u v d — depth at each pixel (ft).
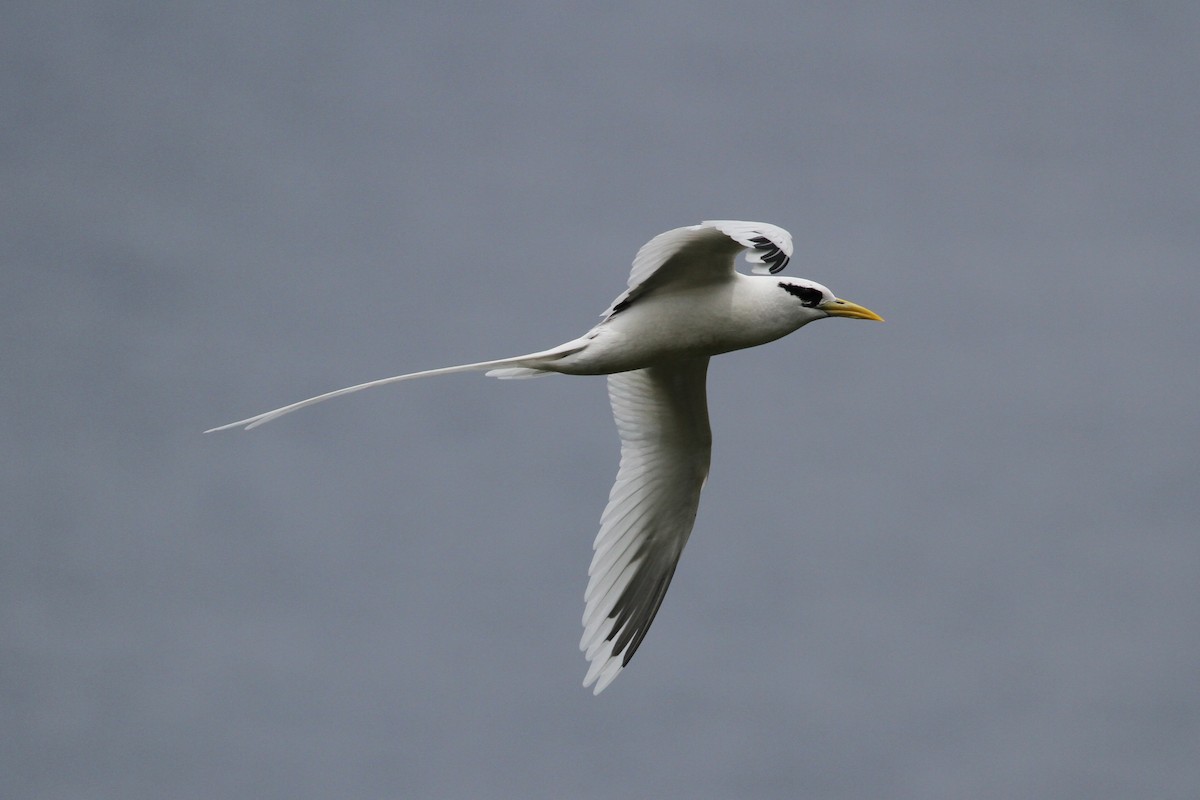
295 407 43.98
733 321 46.55
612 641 52.54
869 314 47.50
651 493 53.06
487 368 45.75
